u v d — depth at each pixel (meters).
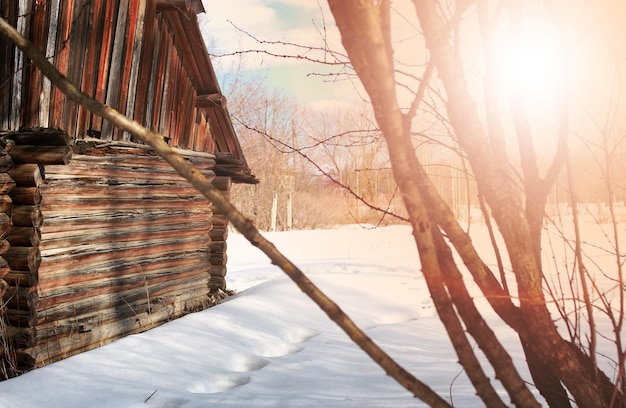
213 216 10.35
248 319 6.96
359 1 1.21
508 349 5.32
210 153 10.48
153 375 4.80
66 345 6.40
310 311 7.65
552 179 1.82
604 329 5.91
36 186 6.05
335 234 25.00
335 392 4.09
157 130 8.59
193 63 9.43
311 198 33.78
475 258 1.58
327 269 13.78
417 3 1.47
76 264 6.78
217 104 9.82
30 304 5.97
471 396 3.61
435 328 6.80
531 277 1.61
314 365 5.09
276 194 30.98
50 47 6.38
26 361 5.89
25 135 6.08
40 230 6.16
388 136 1.27
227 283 13.05
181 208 9.08
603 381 1.86
